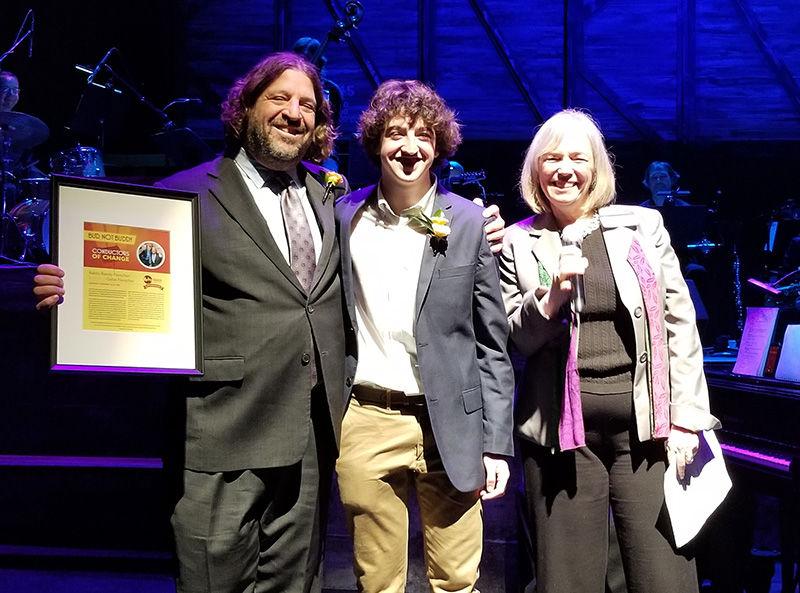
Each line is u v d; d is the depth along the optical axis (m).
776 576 3.40
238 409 1.92
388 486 2.11
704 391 2.08
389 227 2.11
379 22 7.71
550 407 2.08
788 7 7.54
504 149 7.82
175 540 1.95
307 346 1.98
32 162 6.05
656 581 2.04
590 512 2.07
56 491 2.98
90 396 2.99
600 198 2.16
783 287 4.05
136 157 7.29
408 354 2.07
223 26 7.63
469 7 7.74
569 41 7.65
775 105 7.59
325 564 2.95
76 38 7.14
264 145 2.01
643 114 7.69
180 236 1.91
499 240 2.22
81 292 1.79
